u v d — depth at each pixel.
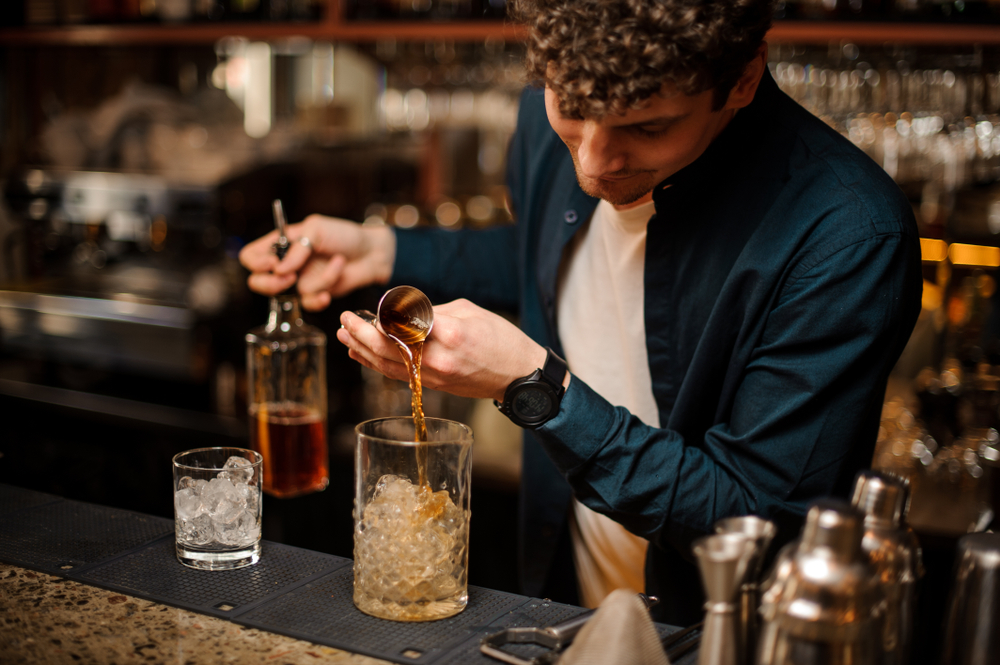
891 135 2.05
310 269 1.39
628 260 1.24
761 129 1.09
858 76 2.09
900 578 0.63
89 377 2.59
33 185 2.53
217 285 2.43
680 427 1.17
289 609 0.84
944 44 1.94
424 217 2.69
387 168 2.94
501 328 0.95
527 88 1.49
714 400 1.15
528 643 0.78
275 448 1.16
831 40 1.99
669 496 0.99
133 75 3.21
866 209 0.99
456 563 0.84
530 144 1.46
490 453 2.29
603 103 0.81
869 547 0.63
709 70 0.81
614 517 1.03
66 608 0.83
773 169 1.07
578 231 1.35
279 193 2.54
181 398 2.50
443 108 2.77
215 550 0.92
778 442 0.99
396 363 0.95
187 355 2.40
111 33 2.69
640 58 0.78
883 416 2.04
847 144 1.08
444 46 2.54
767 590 0.62
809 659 0.59
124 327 2.43
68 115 2.91
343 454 2.29
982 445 1.87
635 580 1.38
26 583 0.88
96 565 0.92
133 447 2.48
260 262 1.32
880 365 0.99
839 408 0.98
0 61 3.18
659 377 1.23
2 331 2.55
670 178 1.09
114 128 2.68
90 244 2.62
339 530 2.30
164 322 2.39
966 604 0.68
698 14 0.77
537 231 1.43
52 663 0.74
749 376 1.04
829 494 1.00
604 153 0.90
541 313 1.46
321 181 2.71
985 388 1.89
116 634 0.79
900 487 0.65
